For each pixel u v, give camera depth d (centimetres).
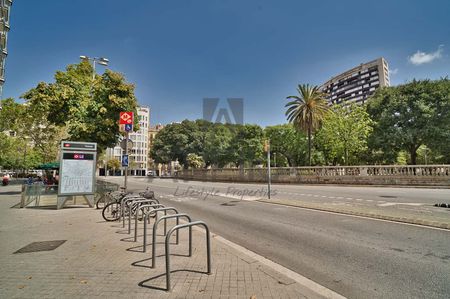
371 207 1115
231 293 363
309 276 447
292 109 3431
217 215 1045
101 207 1198
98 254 538
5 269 454
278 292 367
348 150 3738
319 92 3384
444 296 369
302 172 2928
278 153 5297
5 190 2338
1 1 2400
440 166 2116
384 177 2338
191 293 362
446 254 538
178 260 501
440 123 3275
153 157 6962
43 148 3200
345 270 470
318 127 3478
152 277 418
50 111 1706
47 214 1029
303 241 655
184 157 6662
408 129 3425
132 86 1717
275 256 552
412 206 1138
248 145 4741
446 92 3300
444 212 973
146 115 11669
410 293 380
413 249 572
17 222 876
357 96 11800
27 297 354
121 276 422
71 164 1176
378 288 397
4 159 4997
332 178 2656
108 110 1655
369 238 661
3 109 2934
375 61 11194
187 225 407
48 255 530
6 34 2452
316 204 1209
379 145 3756
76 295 358
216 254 538
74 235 700
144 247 555
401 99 3538
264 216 995
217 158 4703
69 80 1742
